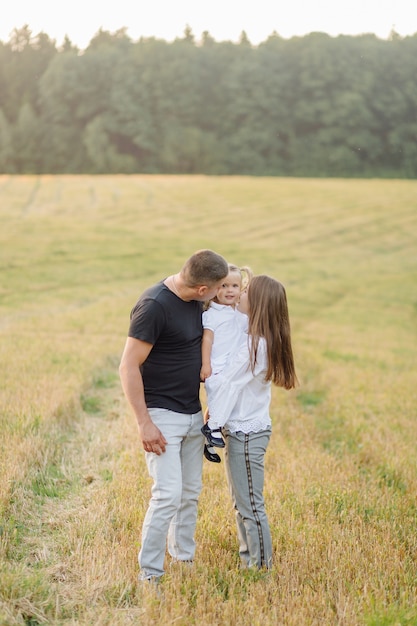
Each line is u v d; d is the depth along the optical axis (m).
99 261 26.88
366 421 8.38
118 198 47.06
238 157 90.25
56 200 45.53
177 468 4.08
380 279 28.80
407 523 5.09
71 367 10.12
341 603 3.83
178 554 4.38
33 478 5.61
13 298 18.91
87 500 5.36
